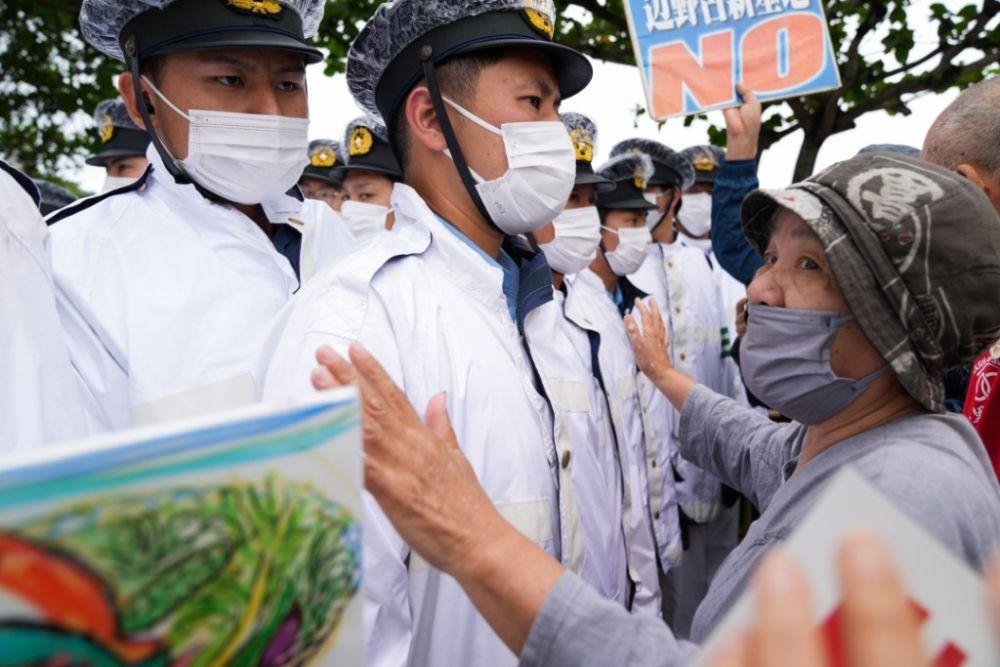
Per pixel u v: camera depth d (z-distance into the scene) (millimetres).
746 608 608
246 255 1945
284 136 1949
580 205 3127
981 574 1076
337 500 678
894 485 1082
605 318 3221
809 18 2631
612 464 2207
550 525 1560
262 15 1871
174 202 1935
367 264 1494
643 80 2664
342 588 698
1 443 1254
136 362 1684
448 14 1586
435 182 1723
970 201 1171
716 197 2902
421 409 1429
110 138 3969
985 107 1955
